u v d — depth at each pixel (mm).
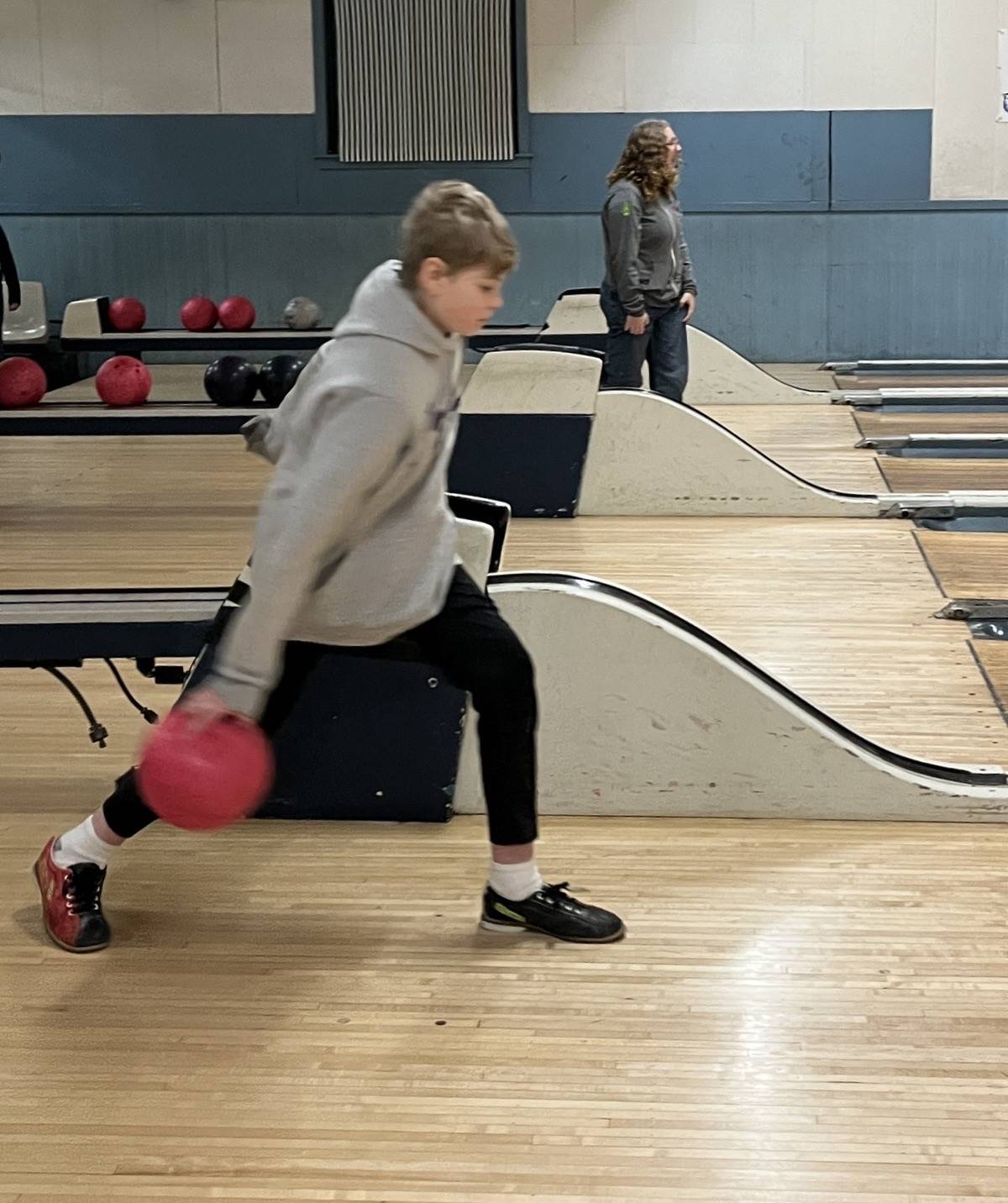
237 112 11297
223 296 11570
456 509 3164
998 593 4957
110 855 2633
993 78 11062
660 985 2420
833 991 2396
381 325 2061
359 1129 2027
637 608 3068
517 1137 2008
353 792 3102
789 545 5723
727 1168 1938
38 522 6324
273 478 2111
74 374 10797
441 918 2674
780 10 11039
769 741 3084
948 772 3170
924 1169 1932
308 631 2373
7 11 11203
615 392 6254
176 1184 1910
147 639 2953
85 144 11383
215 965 2508
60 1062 2205
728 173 11289
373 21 11117
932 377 10633
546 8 11094
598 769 3119
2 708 3902
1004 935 2582
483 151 11281
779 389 9609
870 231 11320
